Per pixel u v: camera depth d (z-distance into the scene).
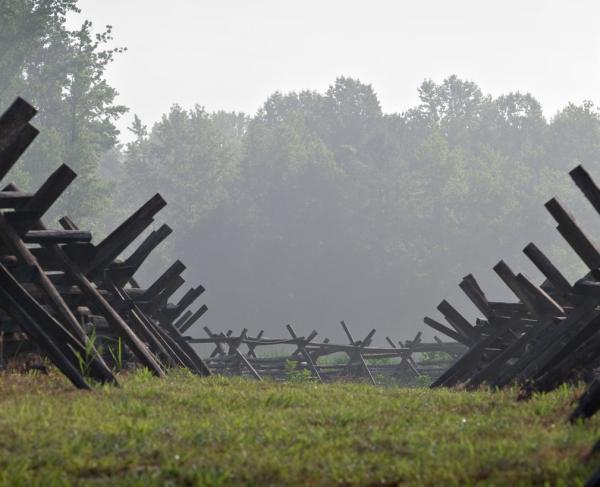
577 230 45.97
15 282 42.28
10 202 46.06
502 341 69.94
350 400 41.69
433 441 28.61
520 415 35.91
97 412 33.34
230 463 25.27
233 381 53.19
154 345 65.31
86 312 58.78
